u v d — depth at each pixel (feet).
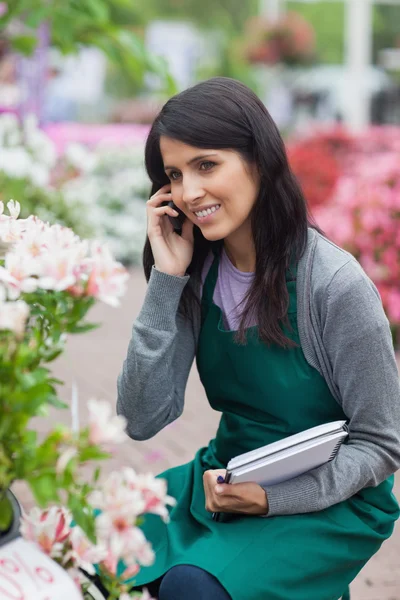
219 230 8.43
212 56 106.32
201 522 8.29
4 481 5.32
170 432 18.61
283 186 8.32
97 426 5.28
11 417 5.29
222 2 117.70
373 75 88.69
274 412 8.52
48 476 5.24
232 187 8.27
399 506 8.83
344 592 9.00
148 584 8.16
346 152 49.49
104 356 25.02
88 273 6.17
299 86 86.48
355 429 8.32
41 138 24.70
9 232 7.16
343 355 8.12
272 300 8.27
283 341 8.27
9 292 5.96
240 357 8.58
